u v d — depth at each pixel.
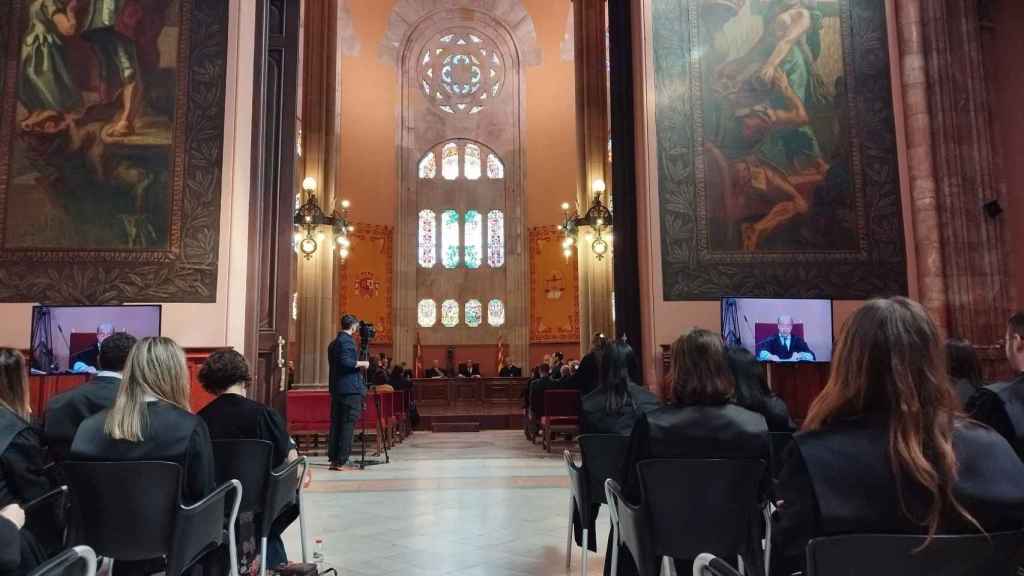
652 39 10.81
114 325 8.89
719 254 10.35
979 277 10.30
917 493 1.84
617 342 5.16
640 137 10.80
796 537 1.99
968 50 10.79
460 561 5.45
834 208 10.55
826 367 9.78
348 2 28.91
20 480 3.16
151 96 9.88
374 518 7.00
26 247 9.45
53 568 1.98
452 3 31.05
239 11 10.12
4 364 3.58
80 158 9.68
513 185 30.81
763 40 10.90
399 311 29.66
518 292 30.08
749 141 10.64
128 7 10.04
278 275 11.11
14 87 9.76
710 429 3.40
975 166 10.53
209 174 9.76
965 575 1.83
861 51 10.95
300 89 18.48
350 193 28.91
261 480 4.27
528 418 16.62
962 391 4.29
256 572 4.32
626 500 3.54
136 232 9.59
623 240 10.93
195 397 9.19
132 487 3.25
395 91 30.72
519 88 31.14
